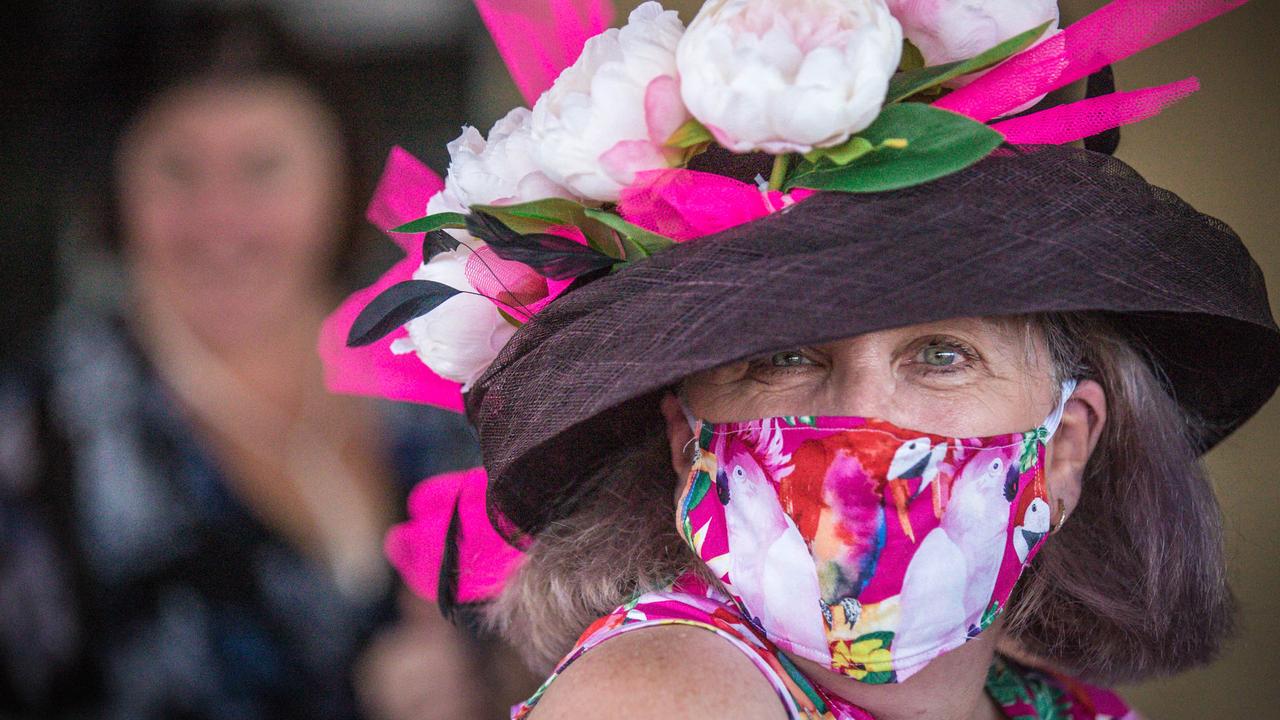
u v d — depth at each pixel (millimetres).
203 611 4320
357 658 4457
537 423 2297
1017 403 2428
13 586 4211
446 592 2961
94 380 4309
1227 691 5414
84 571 4250
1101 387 2711
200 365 4391
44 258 4461
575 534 2797
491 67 5145
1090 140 2582
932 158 2062
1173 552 2799
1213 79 5238
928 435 2312
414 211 2777
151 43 4387
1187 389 2955
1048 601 2953
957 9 2135
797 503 2305
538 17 2578
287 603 4398
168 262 4422
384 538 4477
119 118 4418
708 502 2439
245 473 4398
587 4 2561
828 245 2105
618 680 2133
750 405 2418
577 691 2154
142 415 4328
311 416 4441
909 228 2111
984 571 2350
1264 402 2967
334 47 4766
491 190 2270
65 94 4398
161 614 4289
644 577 2639
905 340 2385
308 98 4500
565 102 2094
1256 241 5242
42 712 4211
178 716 4289
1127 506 2807
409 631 4523
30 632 4211
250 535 4371
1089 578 2885
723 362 2061
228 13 4473
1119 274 2160
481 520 2992
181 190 4406
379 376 2902
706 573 2521
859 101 1934
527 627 2955
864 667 2287
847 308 2045
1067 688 3195
